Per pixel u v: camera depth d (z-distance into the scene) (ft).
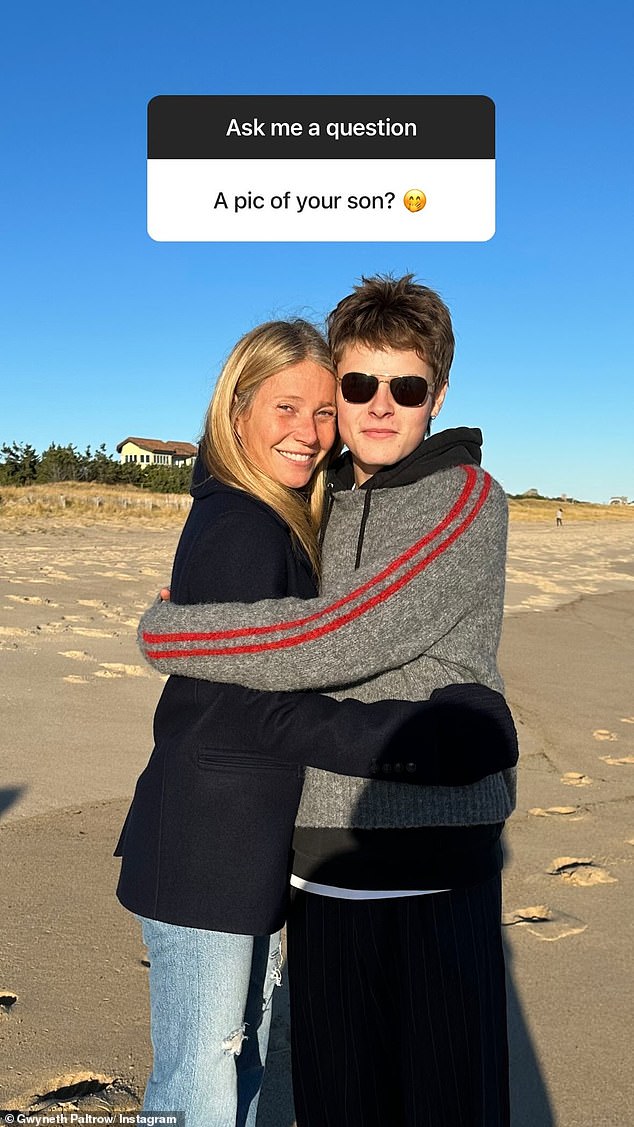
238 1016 6.50
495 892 6.77
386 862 6.37
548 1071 9.10
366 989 6.53
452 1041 6.30
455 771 6.09
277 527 6.62
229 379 7.02
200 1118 6.32
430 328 6.93
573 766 19.52
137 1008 9.78
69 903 12.13
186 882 6.28
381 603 6.10
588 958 11.30
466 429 6.98
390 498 6.80
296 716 6.11
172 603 6.56
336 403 7.28
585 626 40.22
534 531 147.23
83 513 118.32
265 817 6.34
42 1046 9.06
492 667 6.61
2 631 31.04
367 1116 6.63
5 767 17.43
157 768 6.57
